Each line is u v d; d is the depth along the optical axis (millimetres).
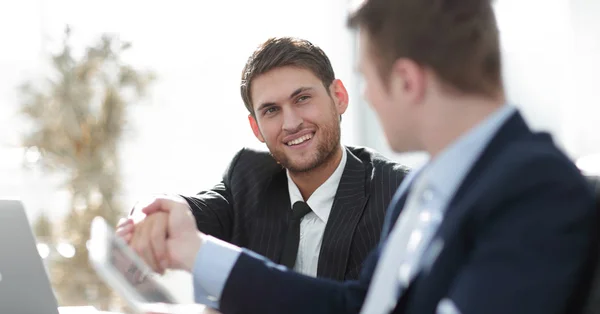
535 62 3707
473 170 879
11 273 1348
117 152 3359
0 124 3633
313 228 1694
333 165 1702
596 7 3465
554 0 3609
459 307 780
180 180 4035
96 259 958
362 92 983
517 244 782
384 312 954
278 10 4207
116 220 3264
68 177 3297
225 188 1880
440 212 925
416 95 897
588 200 812
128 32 3848
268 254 1713
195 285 1265
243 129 4117
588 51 3500
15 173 3646
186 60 4023
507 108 898
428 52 876
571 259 779
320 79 1674
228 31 4109
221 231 1809
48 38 3420
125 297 965
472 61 875
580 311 826
